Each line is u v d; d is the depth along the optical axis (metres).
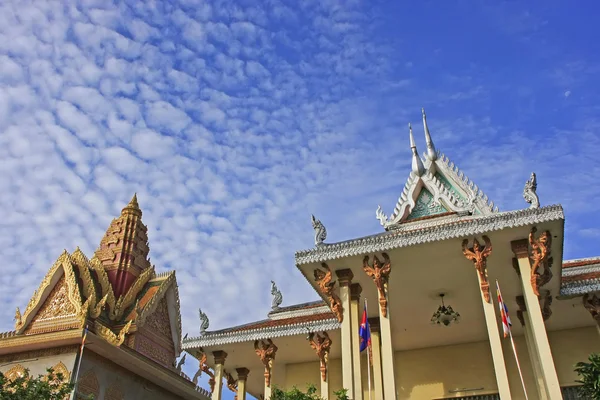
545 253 17.34
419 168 22.78
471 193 21.98
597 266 24.03
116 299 35.56
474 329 23.94
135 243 39.69
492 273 19.89
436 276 20.33
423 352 25.69
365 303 20.23
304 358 26.80
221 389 24.94
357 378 18.36
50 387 18.55
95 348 28.36
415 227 21.41
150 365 31.42
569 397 22.17
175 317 38.34
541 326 16.58
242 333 24.89
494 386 23.67
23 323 29.89
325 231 20.50
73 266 32.03
